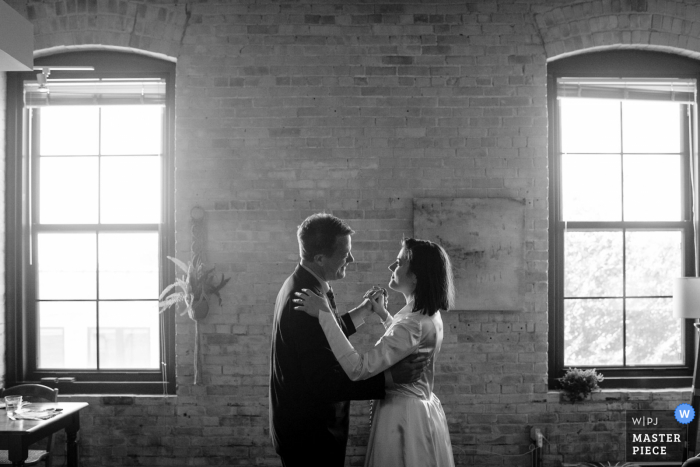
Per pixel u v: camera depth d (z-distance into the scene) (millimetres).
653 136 4793
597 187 4770
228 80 4586
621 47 4648
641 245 4777
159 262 4762
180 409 4543
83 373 4723
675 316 4211
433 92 4570
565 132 4785
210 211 4578
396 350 2635
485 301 4504
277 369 2678
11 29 2914
